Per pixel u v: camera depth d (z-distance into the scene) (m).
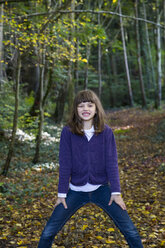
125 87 27.55
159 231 3.12
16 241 3.03
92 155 2.22
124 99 28.34
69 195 2.22
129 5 20.69
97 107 2.28
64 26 6.32
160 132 10.83
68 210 2.17
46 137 10.58
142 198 4.48
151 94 26.17
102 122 2.27
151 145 9.17
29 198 4.80
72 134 2.25
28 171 6.82
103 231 3.23
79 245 2.89
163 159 7.11
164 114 15.84
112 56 27.31
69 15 7.35
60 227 2.15
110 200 2.15
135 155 8.22
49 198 4.84
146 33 23.28
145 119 15.37
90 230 3.27
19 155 8.22
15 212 4.02
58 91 14.55
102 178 2.26
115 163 2.24
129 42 27.98
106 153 2.25
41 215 3.93
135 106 23.56
